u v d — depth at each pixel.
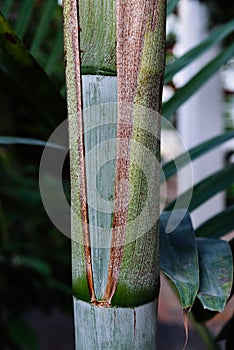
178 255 0.61
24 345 1.86
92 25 0.51
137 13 0.50
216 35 0.91
